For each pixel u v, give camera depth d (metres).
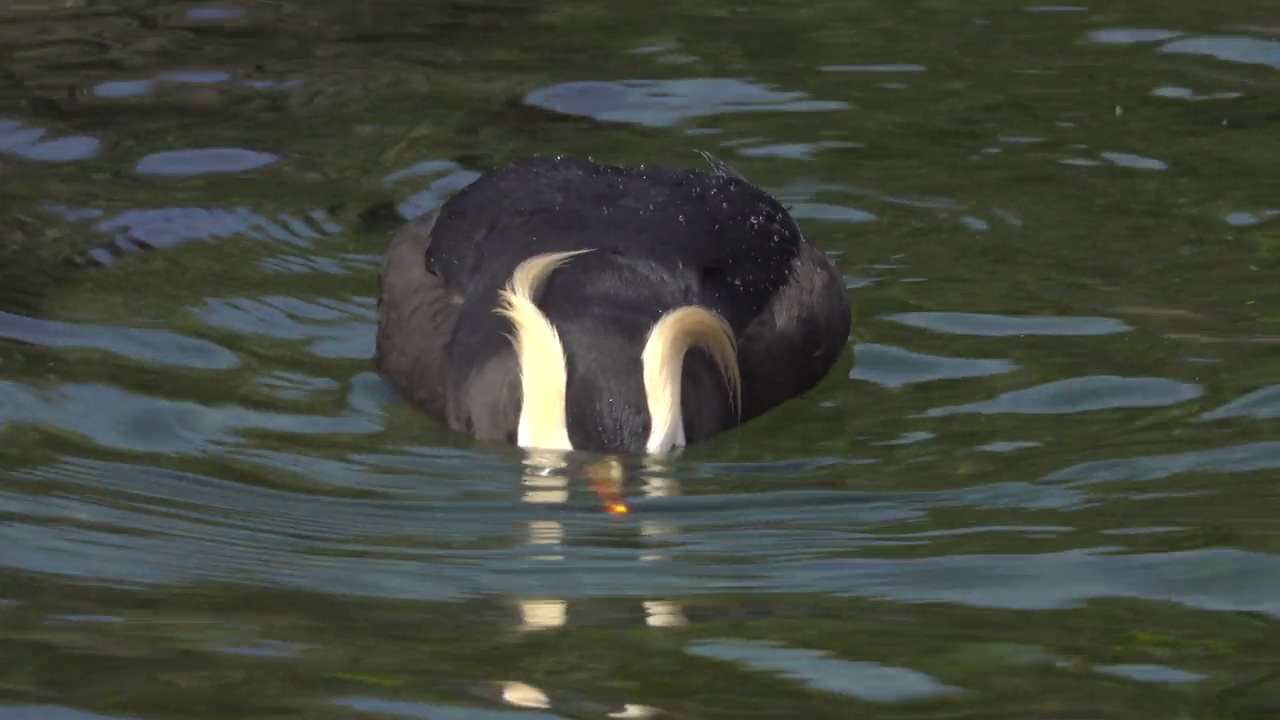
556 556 10.16
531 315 11.27
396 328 12.48
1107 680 8.63
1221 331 12.62
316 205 14.51
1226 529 10.14
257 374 12.36
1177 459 11.03
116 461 11.17
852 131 15.64
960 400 12.01
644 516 10.66
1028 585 9.62
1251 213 14.18
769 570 9.92
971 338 12.77
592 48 17.27
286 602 9.58
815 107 16.05
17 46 17.17
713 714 8.33
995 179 14.83
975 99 16.14
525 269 11.61
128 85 16.39
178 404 11.90
